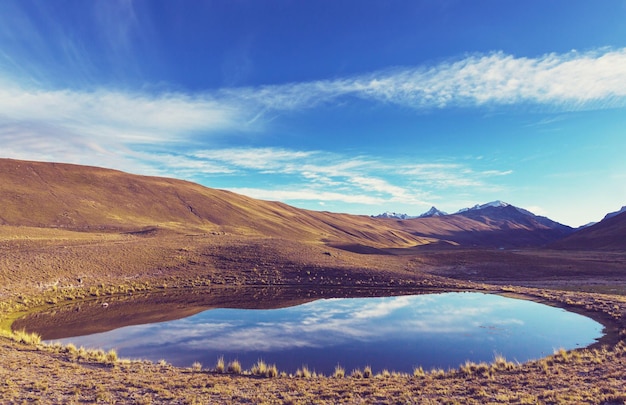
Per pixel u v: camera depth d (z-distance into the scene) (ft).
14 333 73.82
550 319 89.10
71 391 41.24
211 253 189.26
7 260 135.74
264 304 114.11
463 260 212.43
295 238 431.84
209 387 45.44
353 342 72.13
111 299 119.03
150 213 403.34
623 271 181.47
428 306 109.40
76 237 227.20
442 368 56.85
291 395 42.24
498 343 69.67
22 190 352.28
